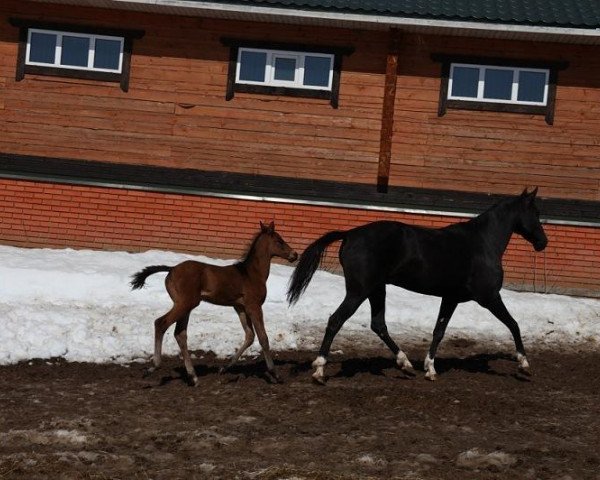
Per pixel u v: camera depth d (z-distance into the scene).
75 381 11.68
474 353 14.16
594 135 18.67
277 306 15.45
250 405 10.80
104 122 19.03
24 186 18.70
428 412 10.81
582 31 17.67
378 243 11.72
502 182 18.77
